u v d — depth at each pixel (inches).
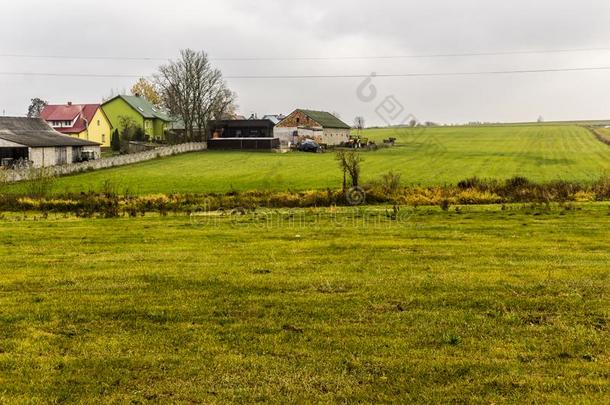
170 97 3695.9
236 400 268.7
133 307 398.9
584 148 3270.2
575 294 422.6
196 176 2052.2
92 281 473.7
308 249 628.1
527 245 649.0
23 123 2706.7
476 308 393.7
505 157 2716.5
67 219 966.4
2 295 433.4
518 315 377.7
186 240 705.6
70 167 2135.8
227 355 317.4
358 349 324.8
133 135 3624.5
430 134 4488.2
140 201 1173.1
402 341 335.3
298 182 1830.7
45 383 285.3
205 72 3572.8
